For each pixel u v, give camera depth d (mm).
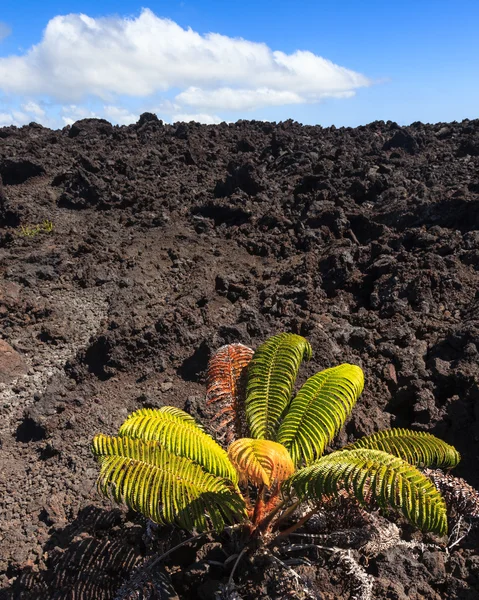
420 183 13805
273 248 12297
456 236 10508
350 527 4129
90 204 15656
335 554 4035
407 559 4203
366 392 6496
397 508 3219
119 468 3617
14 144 21297
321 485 3391
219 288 10117
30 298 10195
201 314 8945
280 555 4227
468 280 9094
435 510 3184
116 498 3535
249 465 3422
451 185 13289
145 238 12969
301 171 16766
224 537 4402
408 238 10820
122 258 11664
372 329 8039
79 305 9992
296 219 13344
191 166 18484
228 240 12938
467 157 16266
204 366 7270
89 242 12688
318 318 8242
